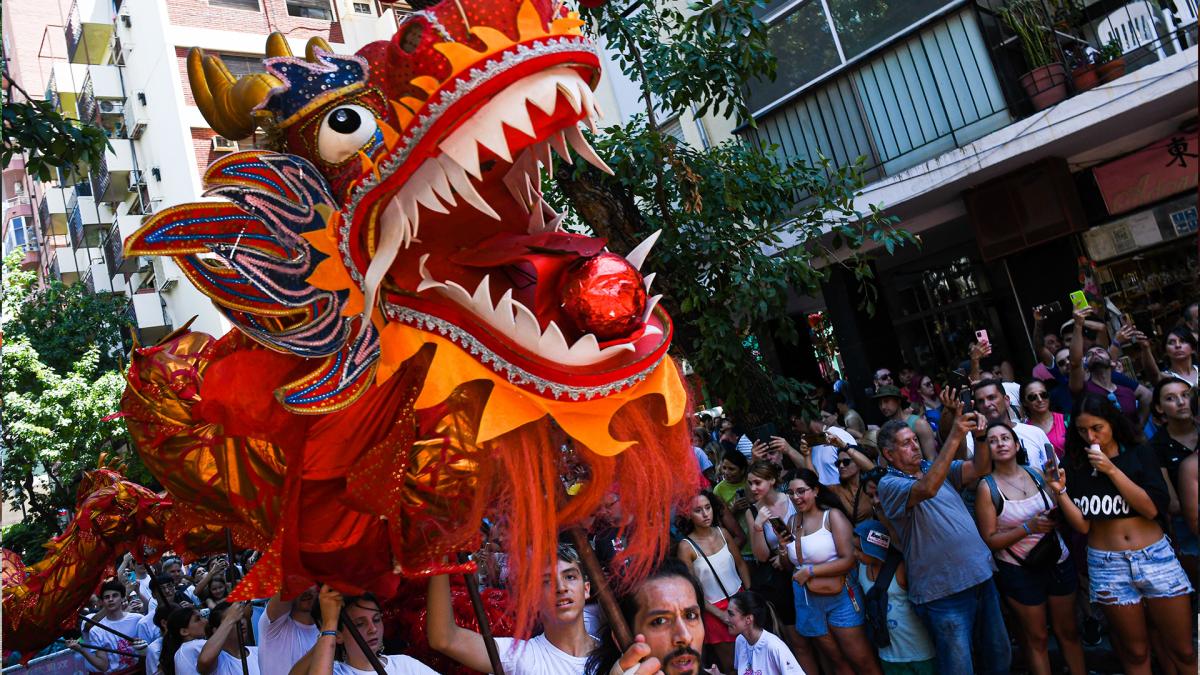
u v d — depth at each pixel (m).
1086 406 3.69
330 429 1.63
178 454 1.91
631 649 1.63
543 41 1.32
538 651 2.49
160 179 14.75
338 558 1.74
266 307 1.59
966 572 3.66
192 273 1.58
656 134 5.26
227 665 3.86
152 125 14.74
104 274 18.41
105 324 14.90
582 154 1.42
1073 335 4.96
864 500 4.54
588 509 1.51
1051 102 7.38
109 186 15.99
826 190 5.93
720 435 7.34
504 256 1.44
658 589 2.06
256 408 1.64
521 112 1.30
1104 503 3.63
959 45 7.83
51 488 13.62
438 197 1.42
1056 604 3.91
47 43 21.22
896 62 8.22
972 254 9.66
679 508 1.62
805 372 10.91
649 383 1.48
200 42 14.12
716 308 5.50
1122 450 3.67
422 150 1.34
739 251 5.59
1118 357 5.46
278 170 1.61
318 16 15.17
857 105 8.46
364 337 1.60
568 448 1.59
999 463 3.95
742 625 3.31
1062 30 7.82
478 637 2.38
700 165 5.53
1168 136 7.51
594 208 5.28
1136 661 3.64
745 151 5.84
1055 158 7.69
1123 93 6.81
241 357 1.70
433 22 1.33
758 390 5.89
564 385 1.38
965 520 3.74
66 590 2.76
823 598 4.07
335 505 1.70
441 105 1.31
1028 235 7.92
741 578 4.30
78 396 12.86
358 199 1.48
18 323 14.55
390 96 1.38
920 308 10.17
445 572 1.68
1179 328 4.73
